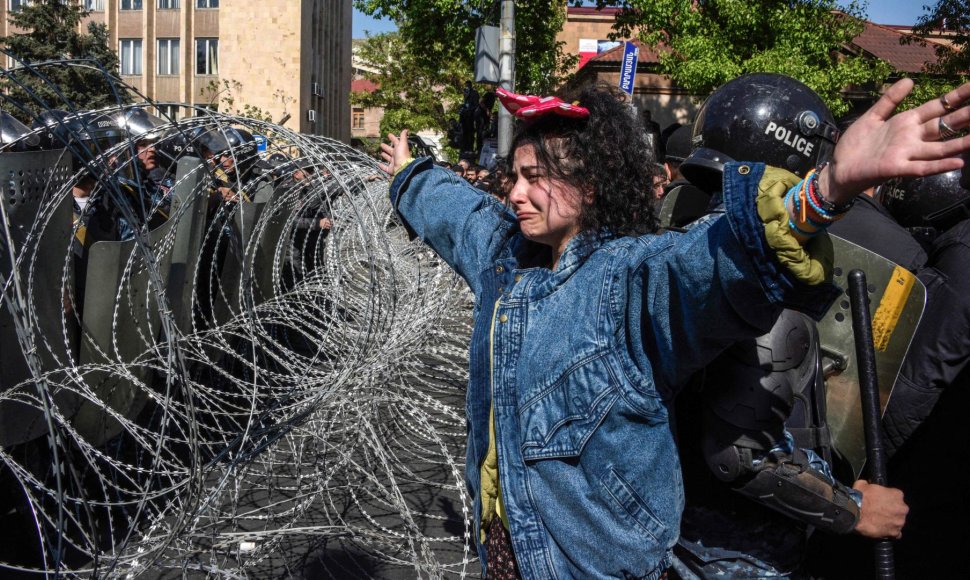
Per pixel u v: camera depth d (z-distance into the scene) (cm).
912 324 212
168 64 3634
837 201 120
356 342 287
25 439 286
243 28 3462
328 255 360
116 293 325
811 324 182
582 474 157
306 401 285
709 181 213
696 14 1752
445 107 3628
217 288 464
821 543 270
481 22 2280
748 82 209
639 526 155
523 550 159
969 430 246
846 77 1733
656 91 2645
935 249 248
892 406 238
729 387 166
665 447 158
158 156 462
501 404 164
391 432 366
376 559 327
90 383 319
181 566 258
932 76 1688
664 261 145
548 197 163
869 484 190
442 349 363
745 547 184
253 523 331
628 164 162
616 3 1966
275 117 3488
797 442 179
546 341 158
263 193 494
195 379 395
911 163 111
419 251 365
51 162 293
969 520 255
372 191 336
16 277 186
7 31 3159
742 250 129
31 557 320
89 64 246
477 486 178
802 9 1694
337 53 4431
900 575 265
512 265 180
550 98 164
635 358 154
